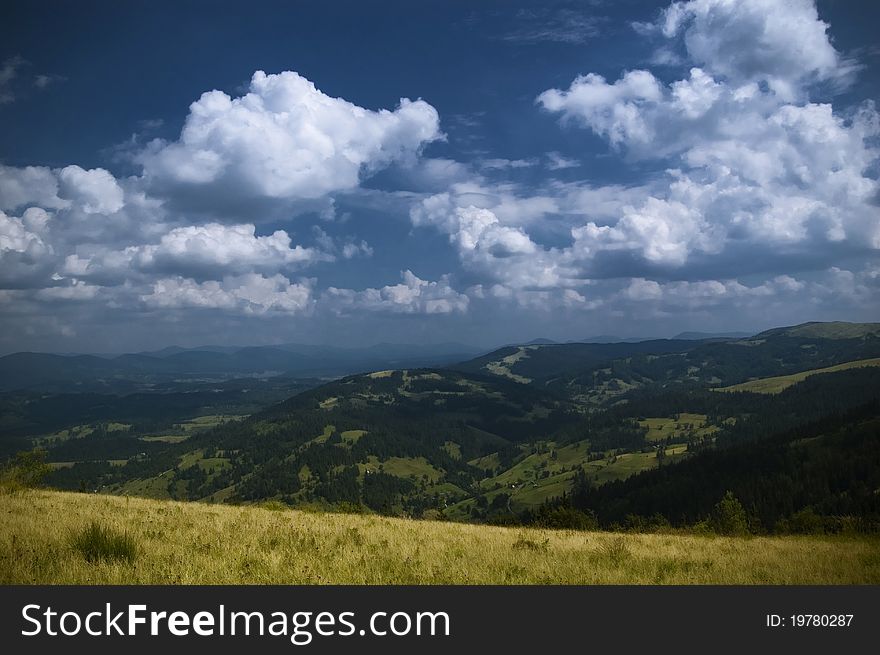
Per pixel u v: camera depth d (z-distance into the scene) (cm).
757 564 1501
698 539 2388
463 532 2156
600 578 1251
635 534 2792
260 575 1123
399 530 2062
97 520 1647
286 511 2864
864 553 1722
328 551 1400
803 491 18475
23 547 1180
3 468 3052
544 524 5219
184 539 1440
